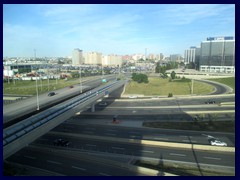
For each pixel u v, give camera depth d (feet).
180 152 150.41
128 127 205.16
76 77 628.28
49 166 132.26
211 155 145.59
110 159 140.87
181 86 448.65
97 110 273.33
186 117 233.96
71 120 230.07
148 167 130.62
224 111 255.50
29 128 124.88
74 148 159.22
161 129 197.77
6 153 105.50
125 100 331.57
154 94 381.19
